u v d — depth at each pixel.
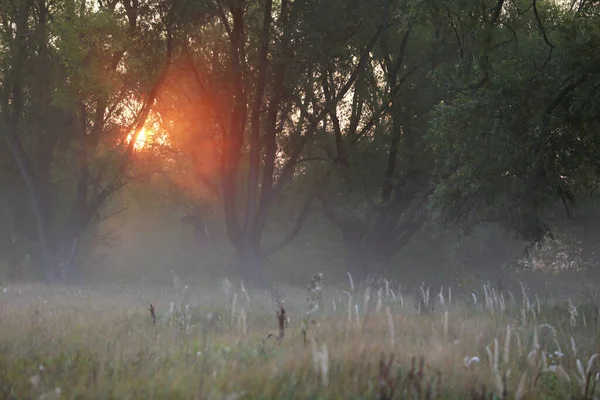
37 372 8.38
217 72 41.84
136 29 39.81
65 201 49.88
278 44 39.53
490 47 24.75
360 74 45.38
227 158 44.56
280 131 43.97
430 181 45.22
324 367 7.88
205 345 10.99
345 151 46.62
